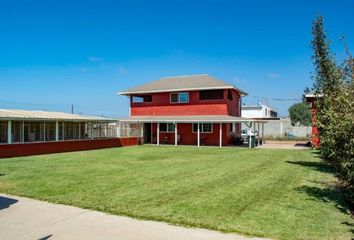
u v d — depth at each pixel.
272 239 5.87
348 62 8.21
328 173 13.88
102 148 28.89
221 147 29.88
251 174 13.55
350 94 7.67
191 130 33.69
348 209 7.94
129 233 6.17
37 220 6.96
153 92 35.00
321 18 13.52
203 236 6.01
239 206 8.17
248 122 30.36
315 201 8.76
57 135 25.27
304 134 44.41
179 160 18.94
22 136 23.44
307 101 23.12
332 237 5.96
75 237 5.95
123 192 9.78
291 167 15.91
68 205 8.23
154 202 8.54
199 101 33.56
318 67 13.20
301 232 6.22
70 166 16.09
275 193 9.76
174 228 6.46
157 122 32.47
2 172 13.96
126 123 32.97
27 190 10.02
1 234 6.10
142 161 18.38
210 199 8.92
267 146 32.12
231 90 34.41
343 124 7.36
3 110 25.84
